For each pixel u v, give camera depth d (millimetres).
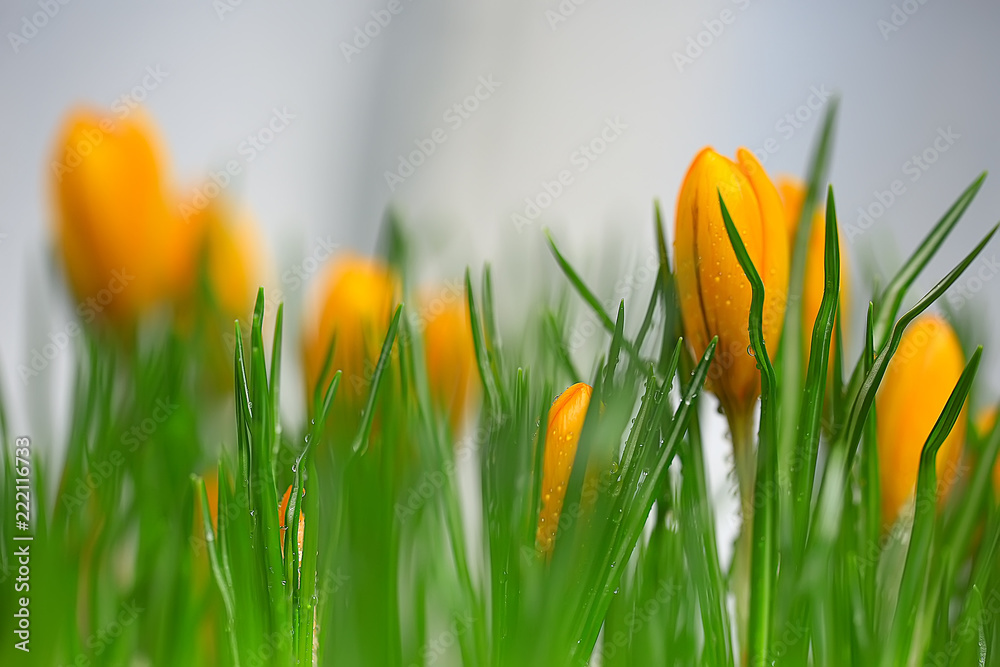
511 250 1013
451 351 751
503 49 1879
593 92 1886
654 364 708
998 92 1776
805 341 714
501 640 710
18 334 1432
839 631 709
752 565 700
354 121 1861
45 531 732
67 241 753
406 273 778
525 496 717
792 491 705
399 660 730
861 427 699
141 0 1692
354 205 1852
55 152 754
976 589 710
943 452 723
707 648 709
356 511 733
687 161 1863
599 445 704
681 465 709
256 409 696
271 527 697
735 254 699
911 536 706
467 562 731
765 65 1848
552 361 757
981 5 1787
